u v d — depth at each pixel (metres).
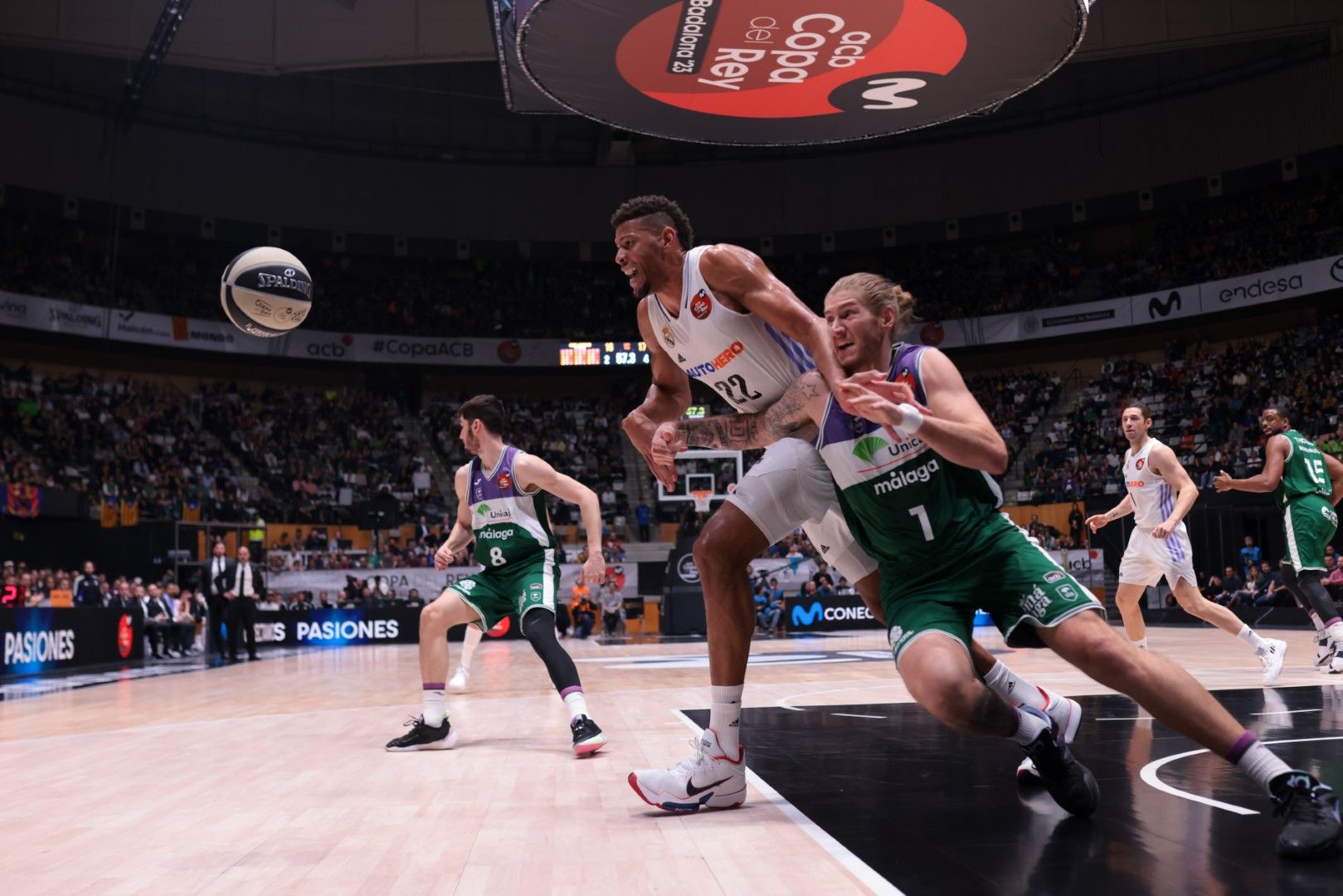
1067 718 2.99
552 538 4.70
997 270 27.97
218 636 13.62
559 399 29.28
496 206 27.48
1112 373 25.72
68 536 18.47
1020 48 9.29
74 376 23.33
